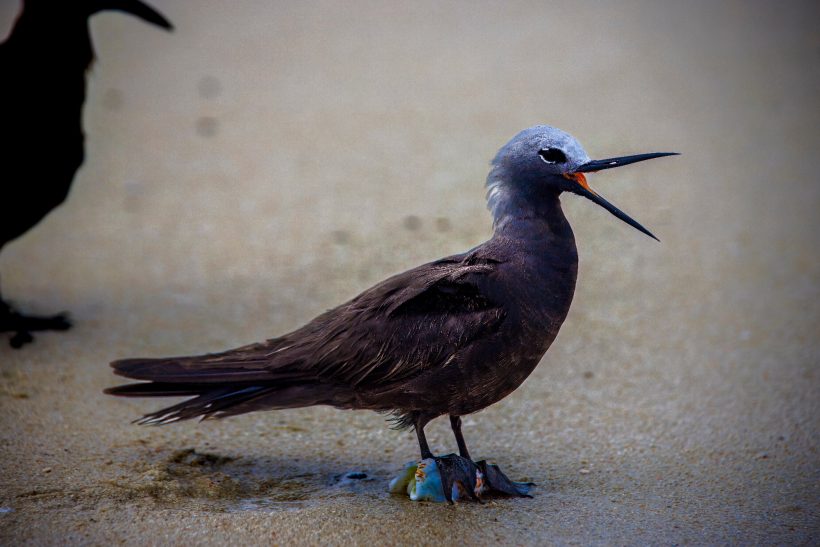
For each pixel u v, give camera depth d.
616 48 24.84
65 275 14.74
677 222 16.27
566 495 9.05
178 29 26.69
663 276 14.58
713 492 9.12
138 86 22.72
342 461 9.87
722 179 17.75
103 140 19.83
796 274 14.49
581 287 14.37
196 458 9.71
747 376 11.73
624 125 19.84
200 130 20.36
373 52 25.11
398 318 8.90
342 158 18.91
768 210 16.61
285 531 8.17
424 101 21.67
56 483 9.03
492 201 9.47
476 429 10.64
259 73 23.61
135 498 8.77
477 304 8.84
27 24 12.88
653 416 10.84
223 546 7.96
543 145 9.12
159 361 9.30
